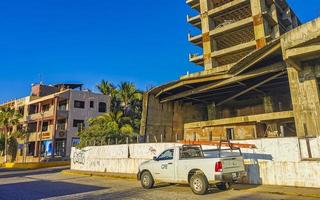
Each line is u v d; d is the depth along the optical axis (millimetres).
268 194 10922
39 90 56094
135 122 42000
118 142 25125
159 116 36219
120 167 21781
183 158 12250
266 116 29234
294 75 18266
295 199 9758
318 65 17391
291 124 30516
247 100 39594
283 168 12922
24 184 16922
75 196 11523
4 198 11367
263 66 26188
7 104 60125
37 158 46062
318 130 16500
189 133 36656
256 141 13930
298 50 16719
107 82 54500
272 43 20516
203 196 10609
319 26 15617
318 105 16797
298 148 12633
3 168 38500
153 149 19578
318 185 11773
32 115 50906
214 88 32750
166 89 34406
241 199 9828
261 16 44938
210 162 11070
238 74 28312
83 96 47688
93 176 21219
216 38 52188
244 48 45719
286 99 33938
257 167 13742
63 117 45562
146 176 13344
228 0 53688
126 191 12523
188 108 41938
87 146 25734
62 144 45594
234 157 11477
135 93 48781
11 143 54781
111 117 38188
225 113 41594
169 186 13789
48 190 13656
